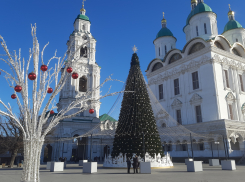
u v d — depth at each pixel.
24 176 6.96
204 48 38.94
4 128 33.94
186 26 55.50
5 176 18.08
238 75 41.19
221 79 37.81
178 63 43.66
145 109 23.30
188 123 39.59
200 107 38.44
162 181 13.17
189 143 37.12
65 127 50.41
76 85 54.28
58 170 21.97
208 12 47.25
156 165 22.00
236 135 33.81
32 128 7.31
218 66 38.19
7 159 46.22
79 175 17.50
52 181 13.88
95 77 57.53
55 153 48.12
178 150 39.28
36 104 7.50
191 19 49.19
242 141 34.19
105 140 53.41
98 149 52.22
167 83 45.47
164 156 23.75
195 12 48.47
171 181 13.13
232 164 20.94
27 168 7.03
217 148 32.88
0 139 34.59
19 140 33.38
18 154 46.47
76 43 56.81
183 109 41.03
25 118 7.42
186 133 36.78
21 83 7.29
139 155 21.59
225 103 37.00
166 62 46.75
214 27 47.94
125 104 23.98
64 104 52.28
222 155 31.52
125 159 22.28
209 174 16.97
